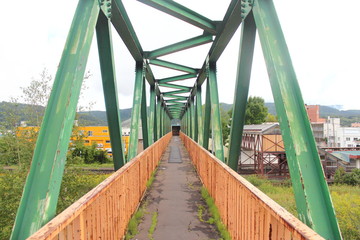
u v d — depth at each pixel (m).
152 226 3.62
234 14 4.04
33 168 1.72
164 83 12.92
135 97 6.39
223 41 5.28
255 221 2.15
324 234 1.59
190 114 18.30
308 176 1.74
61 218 1.39
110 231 2.50
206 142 8.37
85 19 2.32
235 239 2.88
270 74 2.18
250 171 20.20
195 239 3.21
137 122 5.93
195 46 6.46
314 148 1.80
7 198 6.39
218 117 6.24
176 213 4.19
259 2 2.40
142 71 6.78
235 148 4.09
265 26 2.29
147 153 6.36
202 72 8.70
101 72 3.50
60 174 1.82
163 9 4.50
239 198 2.72
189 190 5.81
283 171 18.31
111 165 22.48
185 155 13.66
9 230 6.22
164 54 6.90
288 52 2.12
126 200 3.36
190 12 4.87
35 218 1.60
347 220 5.80
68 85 2.01
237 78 3.65
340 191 11.76
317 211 1.64
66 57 2.14
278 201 8.41
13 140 7.15
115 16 4.13
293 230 1.32
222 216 3.66
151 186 6.23
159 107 16.02
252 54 3.49
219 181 3.96
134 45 5.55
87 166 21.70
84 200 1.75
